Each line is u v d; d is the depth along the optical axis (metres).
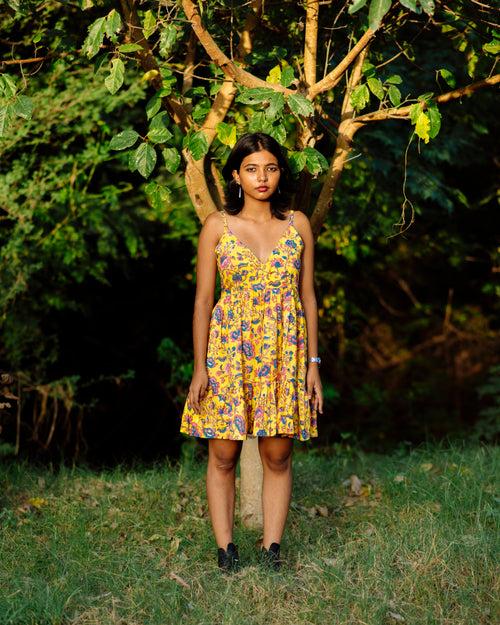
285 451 3.51
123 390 8.88
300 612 3.11
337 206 6.94
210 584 3.34
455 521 3.94
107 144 6.51
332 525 4.14
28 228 6.12
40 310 7.23
